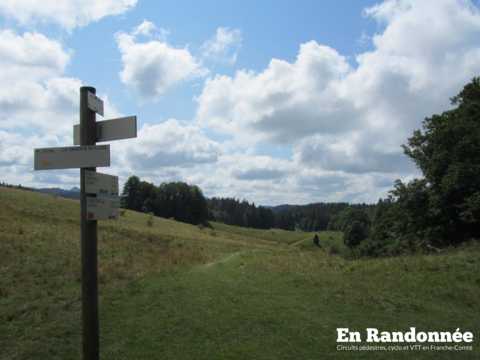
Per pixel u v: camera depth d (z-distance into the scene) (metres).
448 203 25.22
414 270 12.60
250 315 7.96
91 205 4.60
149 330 7.12
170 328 7.21
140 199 101.50
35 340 6.76
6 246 17.02
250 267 14.84
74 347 6.42
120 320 7.75
